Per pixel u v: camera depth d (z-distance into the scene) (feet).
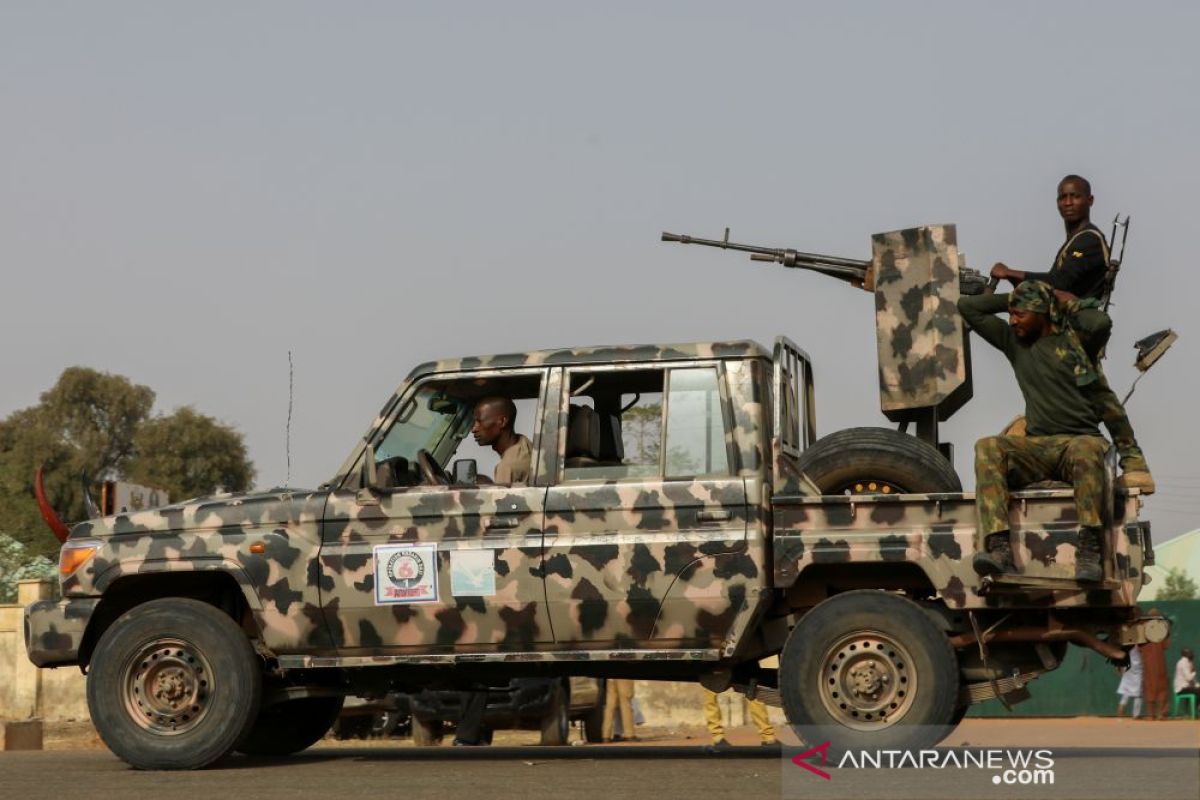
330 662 30.25
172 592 32.53
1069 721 74.54
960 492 27.81
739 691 30.17
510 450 30.89
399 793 24.77
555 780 26.35
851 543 27.96
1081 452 27.37
